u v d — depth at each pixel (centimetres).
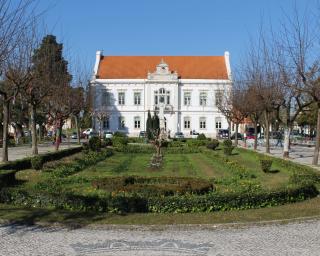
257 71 4041
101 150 3584
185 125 8906
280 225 1132
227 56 9288
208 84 8856
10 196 1330
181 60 9344
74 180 1816
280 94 3334
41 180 1797
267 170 2264
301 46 2597
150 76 8844
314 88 2527
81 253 882
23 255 866
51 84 3369
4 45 1518
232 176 2064
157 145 3031
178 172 2308
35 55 3023
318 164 2698
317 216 1197
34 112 3198
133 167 2531
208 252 898
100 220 1127
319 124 2627
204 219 1152
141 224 1094
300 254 888
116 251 897
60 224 1097
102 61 9319
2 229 1062
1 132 6575
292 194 1414
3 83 3128
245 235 1033
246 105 4334
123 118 8906
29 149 4397
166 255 873
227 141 4297
